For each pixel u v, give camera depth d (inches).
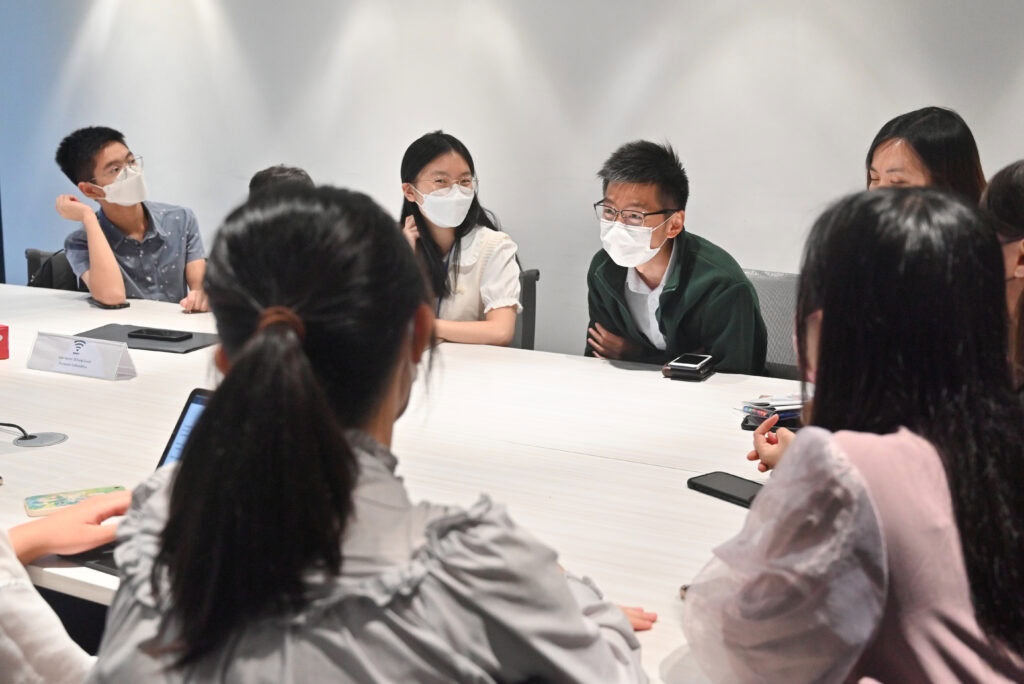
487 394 86.5
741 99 148.4
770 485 35.5
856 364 34.7
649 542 54.7
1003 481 33.6
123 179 127.5
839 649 33.2
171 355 99.5
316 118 178.5
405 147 172.6
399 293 30.0
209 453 27.0
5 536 44.7
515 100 162.6
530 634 29.4
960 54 135.6
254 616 27.4
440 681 28.5
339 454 27.4
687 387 90.2
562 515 58.5
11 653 42.8
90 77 197.0
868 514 32.3
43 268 143.5
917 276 33.2
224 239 29.5
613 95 156.0
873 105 141.3
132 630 29.2
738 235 153.4
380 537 29.3
